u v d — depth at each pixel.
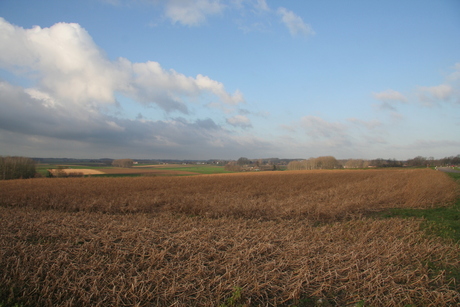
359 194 18.12
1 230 9.68
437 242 8.08
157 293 5.37
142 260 6.71
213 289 5.51
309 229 10.04
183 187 26.67
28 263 6.57
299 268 6.40
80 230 9.56
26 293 5.35
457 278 5.97
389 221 10.95
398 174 42.81
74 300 5.14
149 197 18.77
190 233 9.09
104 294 5.37
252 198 18.47
